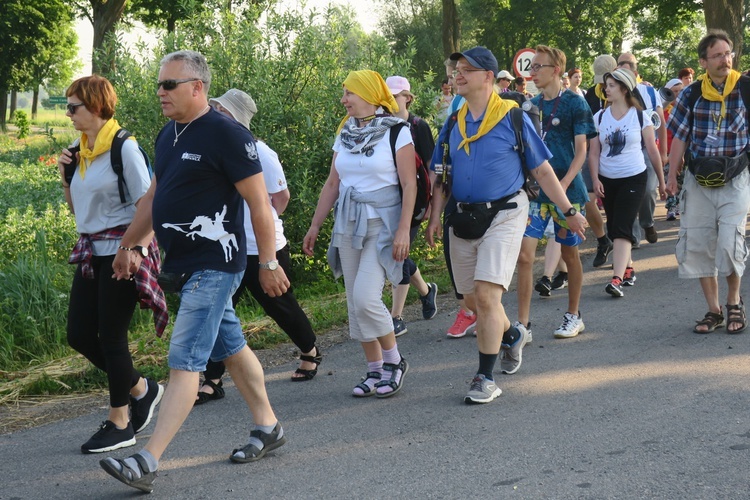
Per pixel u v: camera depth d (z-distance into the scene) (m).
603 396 4.86
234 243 3.86
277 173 5.48
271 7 9.26
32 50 52.94
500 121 4.95
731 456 3.86
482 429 4.45
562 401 4.82
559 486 3.65
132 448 4.54
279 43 9.19
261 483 3.91
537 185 5.09
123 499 3.81
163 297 4.30
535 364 5.64
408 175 5.02
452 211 5.05
